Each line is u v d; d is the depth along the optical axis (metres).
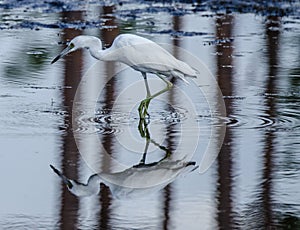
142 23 20.66
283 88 14.26
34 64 15.88
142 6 23.83
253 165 10.17
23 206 8.81
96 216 8.53
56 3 24.12
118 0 25.09
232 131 11.66
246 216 8.55
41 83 14.41
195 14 22.47
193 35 19.03
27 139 11.14
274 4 24.55
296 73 15.35
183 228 8.22
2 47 17.36
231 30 19.89
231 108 12.97
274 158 10.43
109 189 9.38
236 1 25.09
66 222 8.36
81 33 19.03
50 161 10.28
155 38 18.50
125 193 9.23
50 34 18.91
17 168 10.02
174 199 9.05
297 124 11.99
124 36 12.48
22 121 11.99
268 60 16.44
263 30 19.92
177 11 22.95
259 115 12.52
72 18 21.34
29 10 22.67
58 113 12.48
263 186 9.45
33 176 9.75
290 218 8.48
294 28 20.25
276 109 12.88
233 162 10.31
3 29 19.56
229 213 8.62
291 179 9.66
